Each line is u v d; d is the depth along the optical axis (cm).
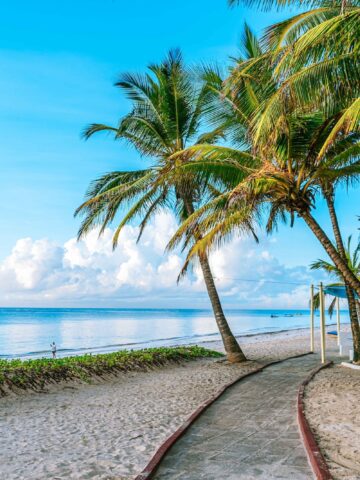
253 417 802
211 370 1584
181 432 688
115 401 1080
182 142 1630
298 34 825
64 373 1346
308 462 562
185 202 1608
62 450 680
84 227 1587
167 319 10894
